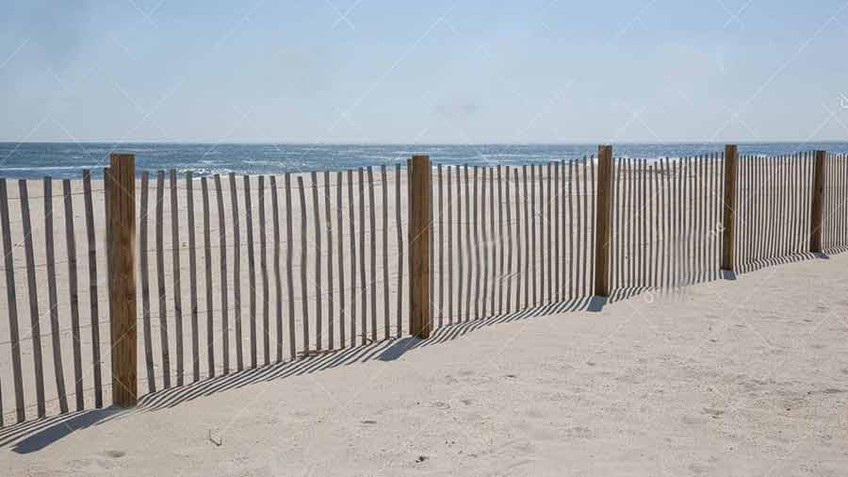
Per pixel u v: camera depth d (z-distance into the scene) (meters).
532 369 5.48
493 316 7.19
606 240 8.03
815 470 3.80
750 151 98.25
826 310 7.43
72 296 4.58
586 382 5.19
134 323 4.66
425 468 3.82
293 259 9.17
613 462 3.89
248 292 7.57
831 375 5.37
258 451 4.02
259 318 6.72
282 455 3.97
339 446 4.09
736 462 3.90
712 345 6.14
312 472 3.77
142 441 4.14
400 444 4.12
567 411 4.63
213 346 5.77
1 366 5.32
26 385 5.00
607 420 4.48
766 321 6.96
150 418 4.48
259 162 59.19
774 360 5.73
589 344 6.16
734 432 4.31
